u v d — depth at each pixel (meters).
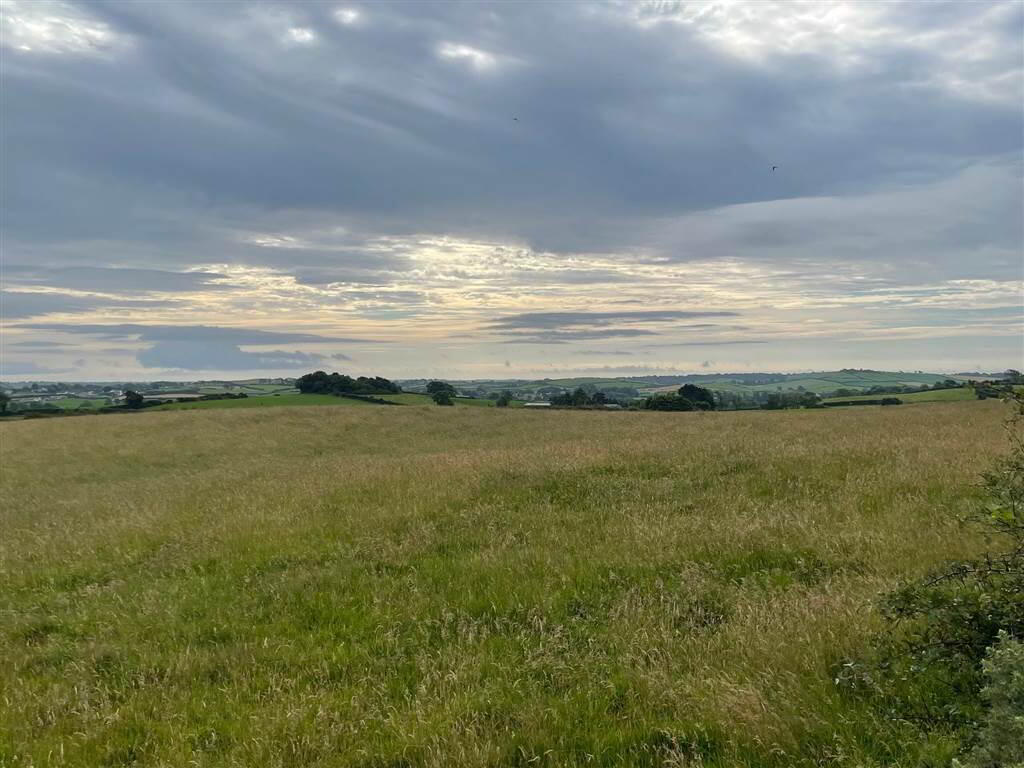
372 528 10.55
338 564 8.80
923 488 10.03
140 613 7.41
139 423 44.91
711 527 9.01
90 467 30.78
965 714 3.95
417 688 5.20
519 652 5.80
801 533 8.21
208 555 9.71
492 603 6.96
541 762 4.15
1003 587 4.68
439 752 4.17
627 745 4.25
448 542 9.59
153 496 17.75
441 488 13.38
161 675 5.92
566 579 7.46
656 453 16.31
